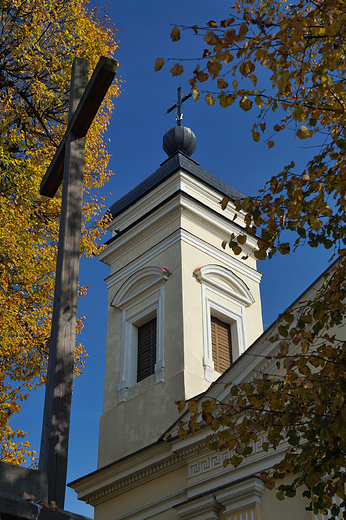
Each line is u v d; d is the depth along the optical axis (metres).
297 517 10.77
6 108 13.64
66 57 14.48
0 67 13.80
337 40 6.09
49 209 12.89
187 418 14.00
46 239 13.19
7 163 12.27
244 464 12.06
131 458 14.48
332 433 5.91
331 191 6.20
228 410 6.57
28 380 12.59
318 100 5.86
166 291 17.78
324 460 6.00
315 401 5.92
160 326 17.27
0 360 12.27
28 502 4.04
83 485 15.58
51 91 14.41
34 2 13.88
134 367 17.64
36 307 12.72
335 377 5.98
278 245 6.61
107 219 14.46
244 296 19.06
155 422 15.62
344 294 6.44
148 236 19.81
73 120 7.48
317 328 6.39
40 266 12.20
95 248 14.01
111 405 17.28
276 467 6.66
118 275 19.86
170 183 19.91
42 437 5.67
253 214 6.64
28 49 13.80
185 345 16.25
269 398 6.27
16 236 11.73
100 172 14.70
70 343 6.19
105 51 14.93
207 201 20.23
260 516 11.31
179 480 13.54
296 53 6.22
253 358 13.02
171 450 13.66
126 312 18.78
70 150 7.44
